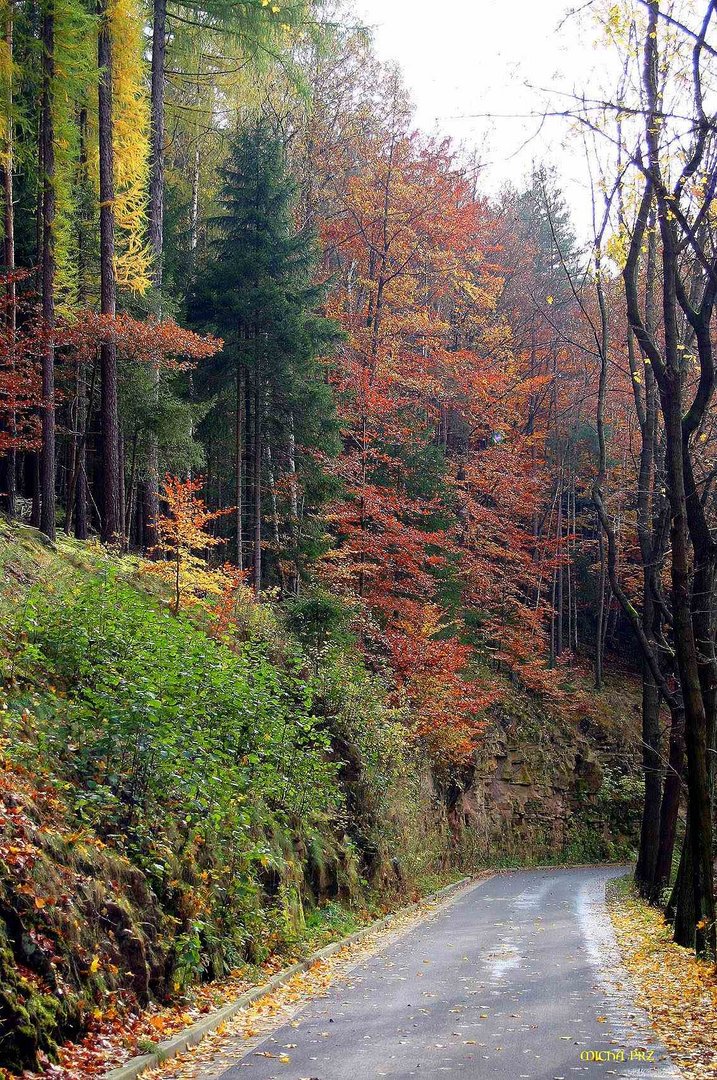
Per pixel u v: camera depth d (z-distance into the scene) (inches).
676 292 536.4
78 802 377.7
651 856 945.5
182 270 1373.0
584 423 1856.5
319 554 1152.2
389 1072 292.5
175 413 973.2
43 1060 265.0
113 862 370.3
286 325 1102.4
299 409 1160.2
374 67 1569.9
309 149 1593.3
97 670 470.9
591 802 1631.4
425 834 1104.2
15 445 761.0
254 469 1120.2
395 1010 398.6
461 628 1374.3
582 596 2048.5
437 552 1354.6
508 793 1529.3
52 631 490.9
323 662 917.8
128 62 907.4
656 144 494.9
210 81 1294.3
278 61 1184.8
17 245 1008.2
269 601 1004.6
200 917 422.3
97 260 1073.5
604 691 1840.6
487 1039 339.6
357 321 1524.4
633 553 1748.3
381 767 916.0
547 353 1861.5
